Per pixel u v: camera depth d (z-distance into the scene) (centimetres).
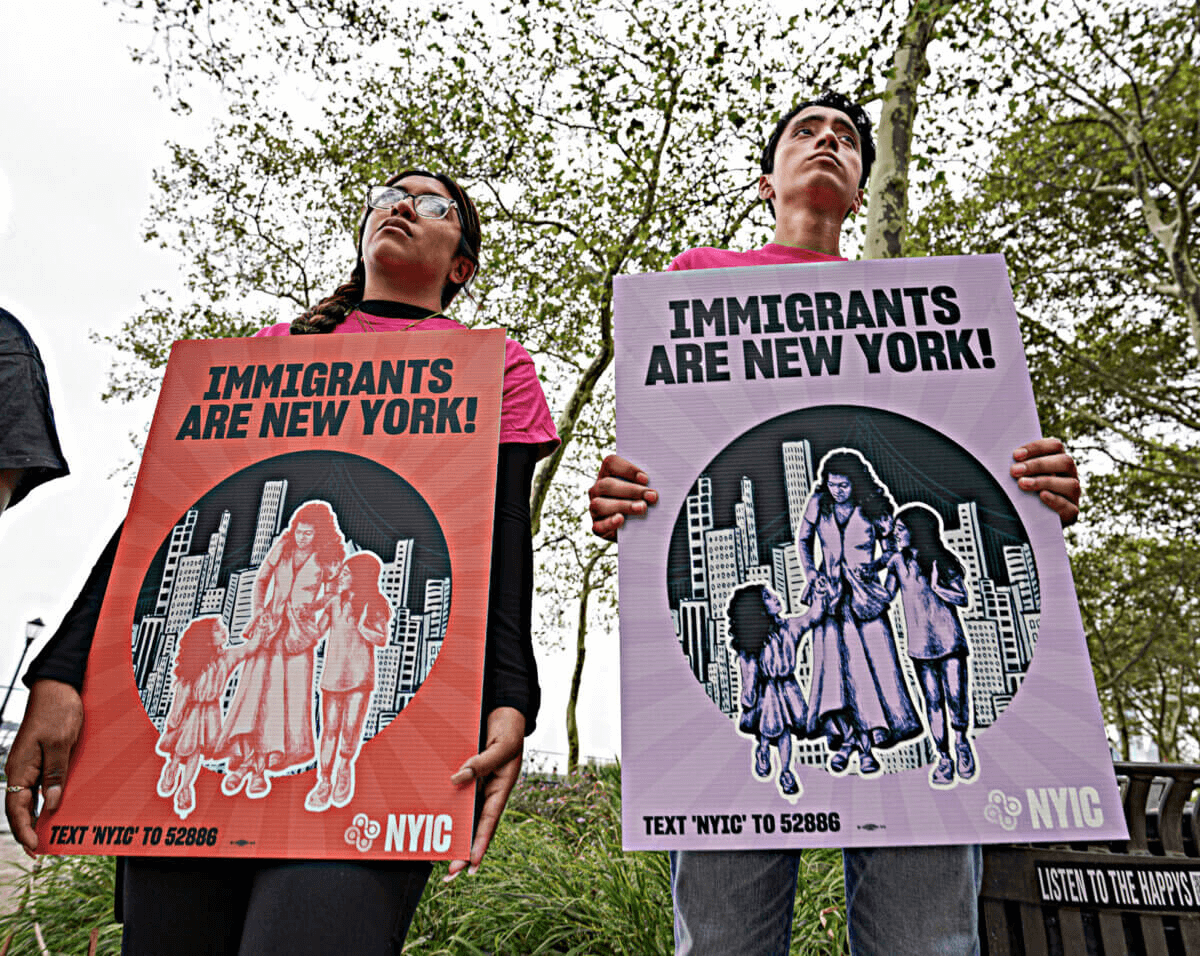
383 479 107
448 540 103
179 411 115
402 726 92
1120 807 95
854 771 99
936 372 121
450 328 127
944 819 95
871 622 105
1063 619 103
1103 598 1327
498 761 91
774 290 129
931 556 108
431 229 134
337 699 94
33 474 105
